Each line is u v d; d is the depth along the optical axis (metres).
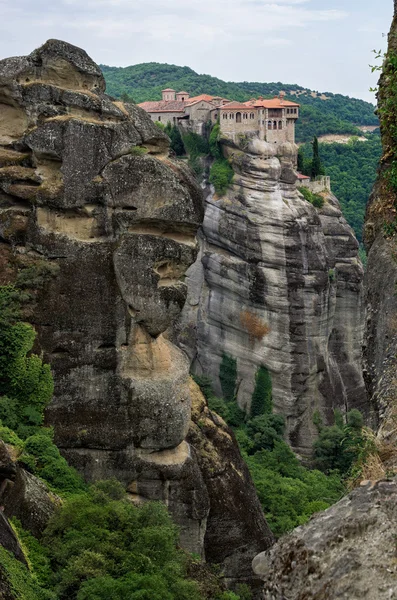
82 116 36.31
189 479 35.47
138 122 36.38
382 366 22.98
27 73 36.69
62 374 35.34
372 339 24.81
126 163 35.31
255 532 38.44
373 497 12.73
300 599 12.05
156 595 25.31
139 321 35.44
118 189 35.34
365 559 12.04
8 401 34.28
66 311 35.44
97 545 27.41
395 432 18.97
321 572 12.15
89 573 25.97
